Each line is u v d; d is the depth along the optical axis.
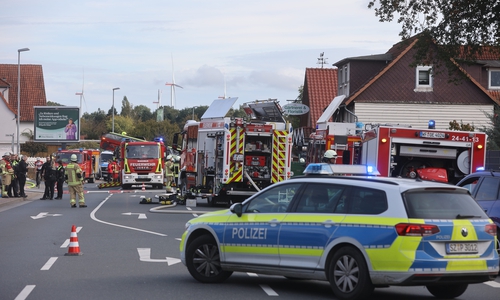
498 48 25.36
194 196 29.30
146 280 11.92
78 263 13.86
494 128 33.22
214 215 11.73
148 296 10.43
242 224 11.16
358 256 9.66
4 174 36.31
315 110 55.75
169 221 23.45
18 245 16.80
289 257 10.50
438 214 9.58
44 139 79.50
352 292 9.69
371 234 9.58
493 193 13.69
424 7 26.22
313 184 10.64
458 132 22.30
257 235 10.91
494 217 13.29
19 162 37.03
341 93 49.78
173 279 12.07
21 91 92.38
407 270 9.26
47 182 37.31
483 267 9.65
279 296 10.55
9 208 30.48
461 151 22.39
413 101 45.75
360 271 9.62
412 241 9.30
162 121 108.31
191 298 10.31
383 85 45.72
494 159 25.33
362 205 9.91
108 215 26.03
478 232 9.73
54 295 10.38
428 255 9.32
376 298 10.68
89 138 134.75
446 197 9.85
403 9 26.39
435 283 9.44
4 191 36.41
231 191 28.14
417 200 9.61
